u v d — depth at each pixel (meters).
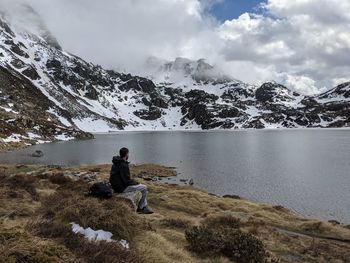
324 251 19.20
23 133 169.50
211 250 13.78
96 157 105.56
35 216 13.55
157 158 103.75
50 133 195.00
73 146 150.50
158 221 17.80
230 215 24.16
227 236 14.55
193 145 160.38
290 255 17.59
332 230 26.12
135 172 72.62
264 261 14.16
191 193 39.06
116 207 13.41
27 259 6.93
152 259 11.39
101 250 8.95
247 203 36.75
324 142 173.50
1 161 89.62
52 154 113.06
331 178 65.94
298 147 142.88
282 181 63.28
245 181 63.59
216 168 80.50
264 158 101.00
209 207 32.81
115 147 146.38
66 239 9.22
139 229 13.37
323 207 44.72
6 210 15.52
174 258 12.33
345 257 18.44
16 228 8.63
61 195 16.89
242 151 125.62
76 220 12.18
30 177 29.20
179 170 77.81
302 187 57.66
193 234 14.52
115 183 17.05
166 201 32.72
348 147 140.00
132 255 9.60
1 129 155.00
